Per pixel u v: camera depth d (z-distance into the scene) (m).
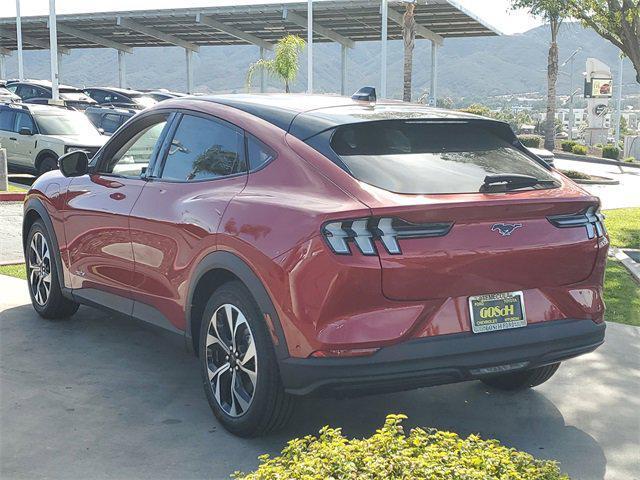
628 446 4.45
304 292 3.90
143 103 30.91
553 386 5.43
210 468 4.04
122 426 4.52
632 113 145.75
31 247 6.60
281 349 4.04
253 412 4.23
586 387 5.41
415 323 3.92
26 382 5.16
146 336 6.22
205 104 5.15
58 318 6.56
